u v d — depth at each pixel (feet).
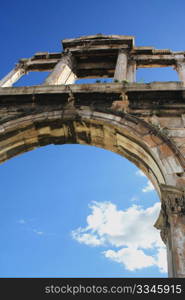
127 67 65.10
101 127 43.39
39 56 77.20
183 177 32.76
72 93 45.65
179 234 27.66
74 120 43.91
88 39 80.07
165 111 42.45
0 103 47.32
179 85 43.96
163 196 31.07
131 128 40.29
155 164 36.58
